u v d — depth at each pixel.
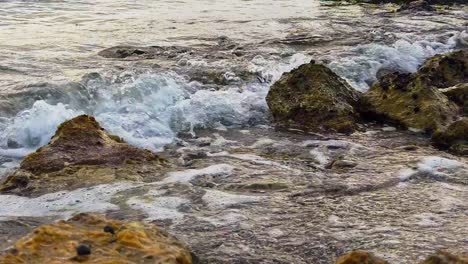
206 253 5.25
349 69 12.90
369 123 10.24
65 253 4.29
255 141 9.09
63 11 19.36
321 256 5.27
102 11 19.77
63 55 12.98
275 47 14.68
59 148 7.30
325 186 7.01
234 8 22.08
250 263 5.11
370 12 22.45
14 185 6.62
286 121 10.06
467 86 10.66
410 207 6.42
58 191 6.52
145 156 7.53
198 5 22.44
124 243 4.52
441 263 4.31
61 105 9.01
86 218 4.92
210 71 11.88
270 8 22.59
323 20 19.62
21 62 12.04
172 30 16.73
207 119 9.93
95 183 6.72
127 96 9.98
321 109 10.01
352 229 5.82
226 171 7.49
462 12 22.84
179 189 6.72
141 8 20.89
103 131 7.94
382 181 7.21
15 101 9.34
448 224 5.98
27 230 5.63
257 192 6.80
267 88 11.44
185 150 8.55
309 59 13.20
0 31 15.46
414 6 23.53
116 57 13.07
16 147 8.33
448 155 8.47
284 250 5.37
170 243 4.76
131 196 6.46
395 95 10.34
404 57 14.05
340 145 8.91
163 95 10.22
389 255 5.24
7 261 4.08
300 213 6.21
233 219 6.01
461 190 7.00
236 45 14.79
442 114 9.80
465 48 15.67
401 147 8.84
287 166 7.81
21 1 20.95
